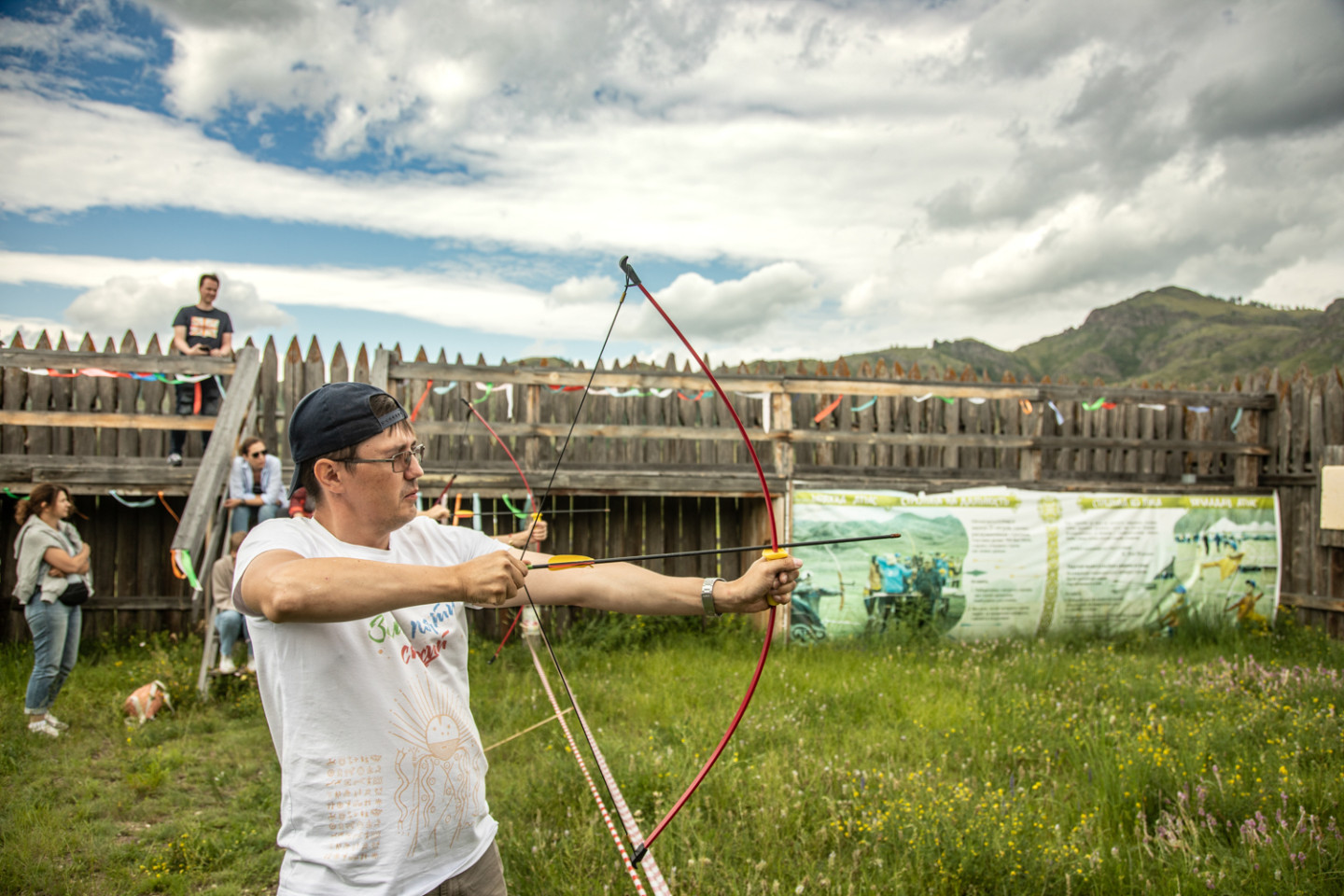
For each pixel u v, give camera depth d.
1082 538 8.81
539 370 8.13
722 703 5.92
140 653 7.50
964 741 5.07
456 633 1.78
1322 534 8.83
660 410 9.03
